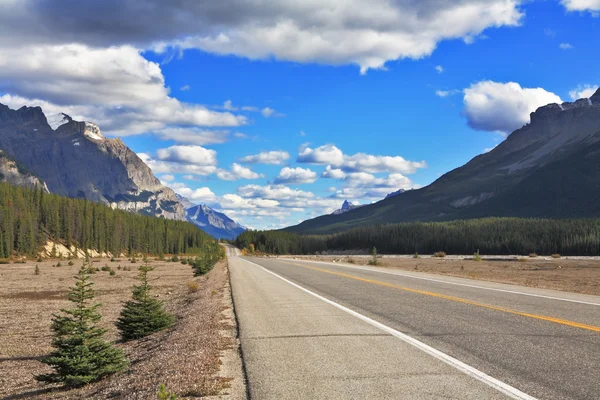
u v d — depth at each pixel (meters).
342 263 53.72
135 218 190.12
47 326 22.08
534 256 108.69
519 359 6.80
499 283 20.62
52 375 10.20
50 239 140.75
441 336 8.61
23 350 16.84
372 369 6.43
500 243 155.62
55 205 149.50
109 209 176.25
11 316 25.39
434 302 13.59
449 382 5.72
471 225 190.88
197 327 11.59
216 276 37.12
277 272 34.34
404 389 5.48
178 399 5.61
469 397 5.15
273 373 6.43
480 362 6.67
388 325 9.95
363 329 9.58
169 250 196.62
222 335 9.73
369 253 194.62
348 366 6.64
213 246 81.94
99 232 154.62
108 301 31.66
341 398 5.24
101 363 10.34
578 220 173.62
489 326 9.48
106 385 8.66
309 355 7.43
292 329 9.90
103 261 117.19
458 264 66.31
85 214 157.00
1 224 118.81
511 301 13.42
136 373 8.29
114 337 17.52
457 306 12.59
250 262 65.38
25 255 122.62
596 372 6.09
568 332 8.75
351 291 17.69
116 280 51.53
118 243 161.25
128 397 6.36
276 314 12.27
